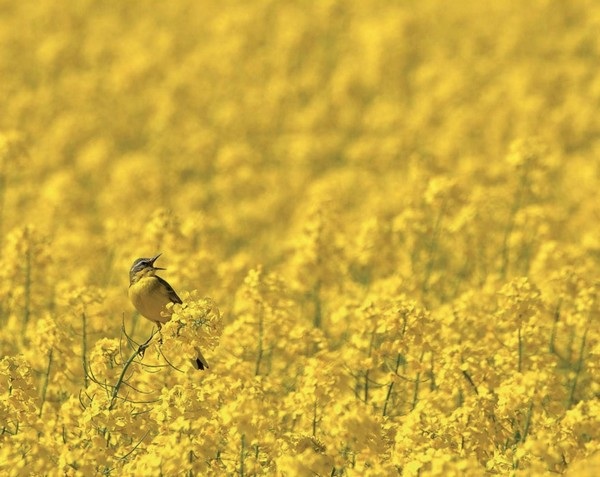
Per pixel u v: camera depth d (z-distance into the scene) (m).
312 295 67.06
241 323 51.94
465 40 179.12
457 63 167.38
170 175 116.19
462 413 41.91
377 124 139.62
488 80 162.62
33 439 39.19
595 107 144.50
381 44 165.50
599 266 76.94
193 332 39.78
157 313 43.03
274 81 157.88
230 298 65.81
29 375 42.66
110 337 54.22
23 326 60.66
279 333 51.66
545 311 49.41
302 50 175.62
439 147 121.38
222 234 99.25
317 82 159.50
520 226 78.69
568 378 53.56
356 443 38.34
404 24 177.50
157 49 176.12
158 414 40.34
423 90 154.50
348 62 168.00
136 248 74.12
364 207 99.56
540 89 150.50
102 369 43.91
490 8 198.12
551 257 66.38
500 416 42.38
